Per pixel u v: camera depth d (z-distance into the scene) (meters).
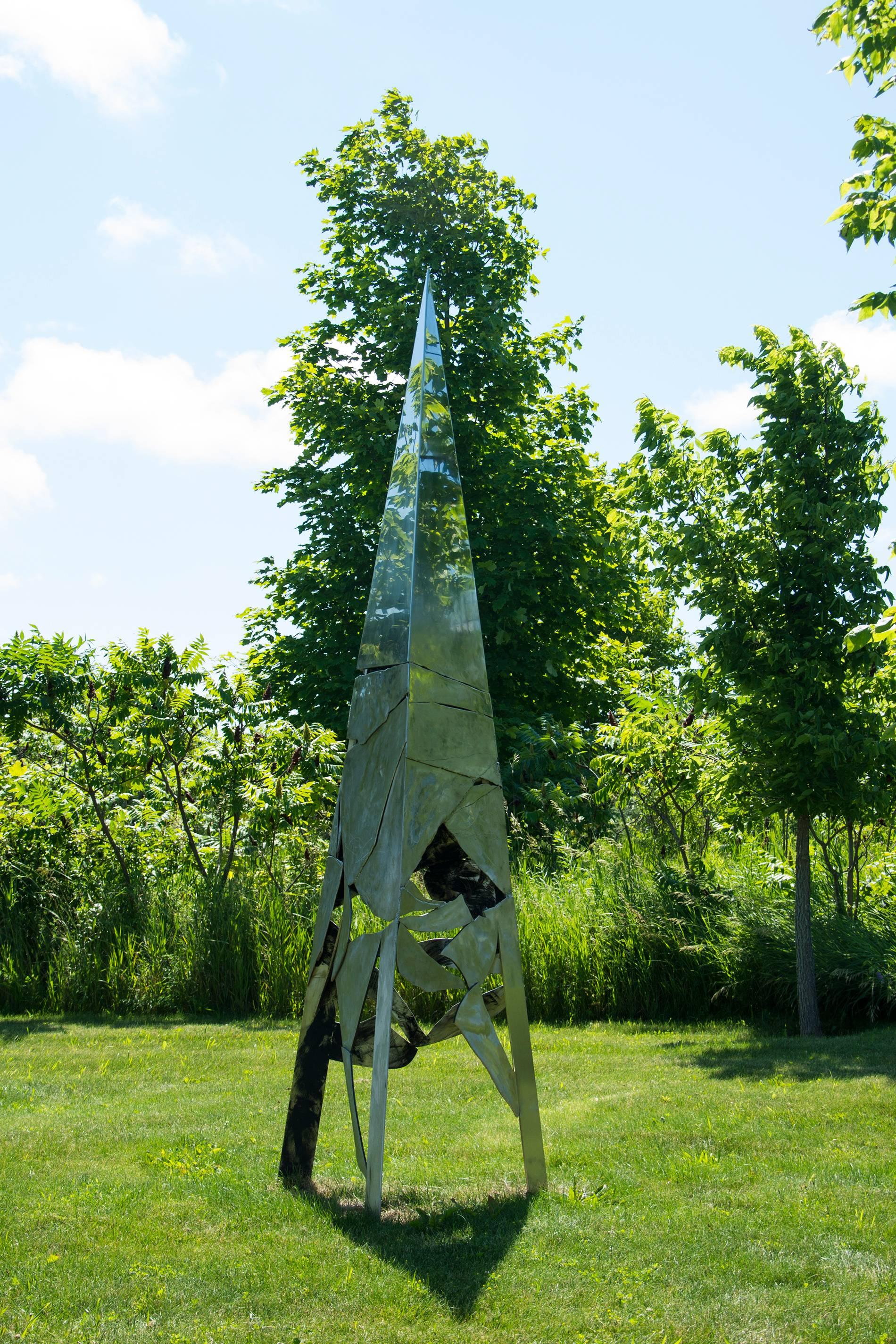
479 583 17.77
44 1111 6.19
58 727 11.07
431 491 4.98
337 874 5.09
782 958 9.45
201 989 10.25
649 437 9.30
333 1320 3.41
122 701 11.28
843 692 9.05
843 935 9.53
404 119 19.75
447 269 19.19
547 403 20.72
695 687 9.20
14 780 11.01
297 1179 4.86
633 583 20.02
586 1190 4.69
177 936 10.55
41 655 10.84
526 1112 4.72
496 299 19.09
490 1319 3.41
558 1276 3.73
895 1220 4.24
